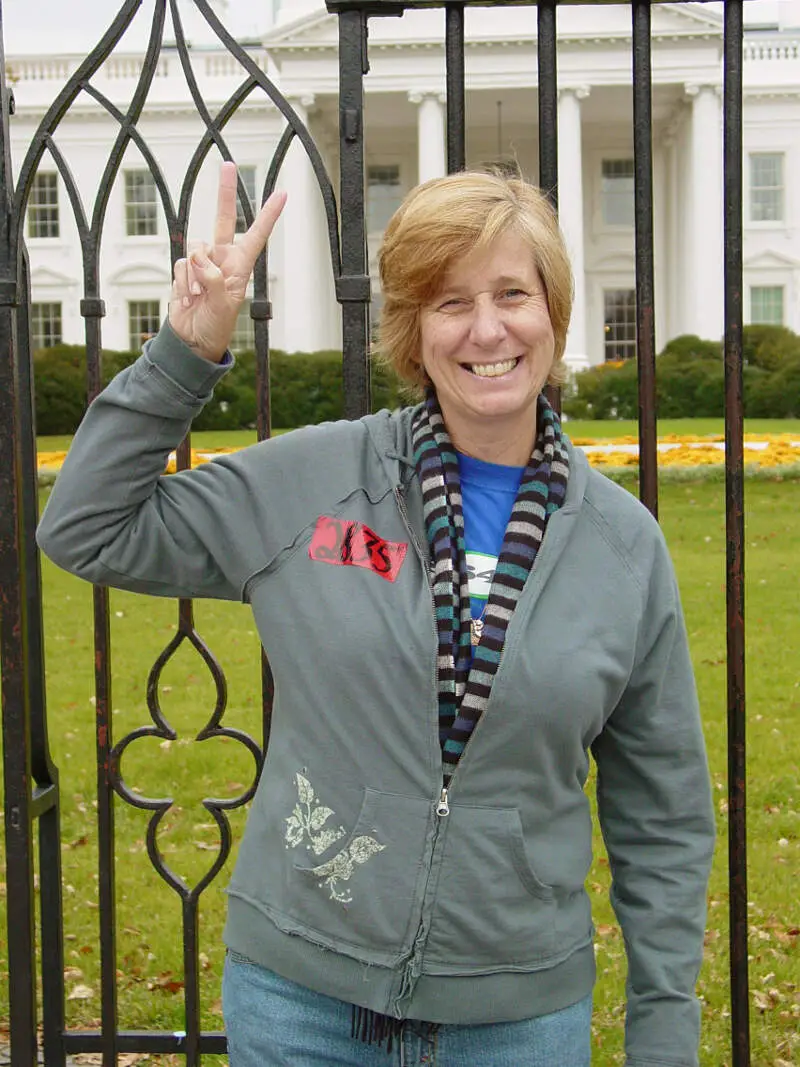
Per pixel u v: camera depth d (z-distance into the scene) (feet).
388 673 4.83
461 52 6.40
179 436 5.13
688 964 5.25
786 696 17.99
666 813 5.33
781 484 38.75
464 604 4.91
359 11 6.34
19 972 6.63
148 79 6.49
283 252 98.43
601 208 107.14
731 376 6.32
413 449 5.23
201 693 18.89
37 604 7.29
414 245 5.00
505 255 4.98
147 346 5.10
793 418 71.20
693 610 23.20
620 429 62.08
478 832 4.82
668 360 79.71
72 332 100.58
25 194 6.51
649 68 6.33
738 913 6.47
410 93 95.09
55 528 5.12
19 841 6.61
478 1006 4.88
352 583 4.97
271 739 5.25
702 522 32.76
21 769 6.60
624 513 5.22
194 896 7.07
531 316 5.01
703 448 46.39
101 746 7.02
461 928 4.83
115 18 6.43
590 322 107.14
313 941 4.92
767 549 28.89
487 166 5.43
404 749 4.83
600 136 106.63
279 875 5.03
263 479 5.20
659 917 5.27
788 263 100.83
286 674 5.05
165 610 25.04
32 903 6.66
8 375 6.47
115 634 23.03
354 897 4.85
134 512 5.18
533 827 4.94
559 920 5.05
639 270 6.41
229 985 5.22
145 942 11.07
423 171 95.66
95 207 6.64
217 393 67.92
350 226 6.43
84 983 10.24
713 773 14.99
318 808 4.92
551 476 5.12
